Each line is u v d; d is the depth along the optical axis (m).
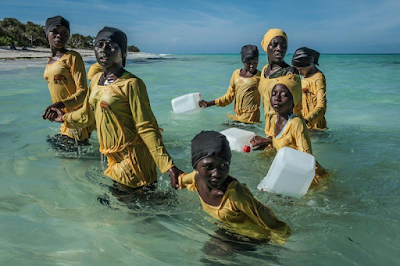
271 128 5.79
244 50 7.63
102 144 4.36
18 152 5.68
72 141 6.18
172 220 3.69
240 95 7.78
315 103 6.79
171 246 3.20
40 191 4.26
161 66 32.09
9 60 26.02
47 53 40.72
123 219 3.68
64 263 2.83
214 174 3.10
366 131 7.29
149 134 4.06
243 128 7.60
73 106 5.50
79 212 3.79
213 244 3.25
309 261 3.01
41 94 11.33
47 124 7.46
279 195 4.07
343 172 5.00
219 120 8.34
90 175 4.79
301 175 3.74
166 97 11.67
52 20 5.98
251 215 3.28
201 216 3.75
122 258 2.96
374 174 4.92
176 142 6.42
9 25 56.03
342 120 8.45
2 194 4.13
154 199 4.15
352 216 3.77
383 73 23.72
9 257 2.88
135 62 39.75
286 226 3.40
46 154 5.64
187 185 3.79
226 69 28.05
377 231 3.48
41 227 3.42
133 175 4.27
